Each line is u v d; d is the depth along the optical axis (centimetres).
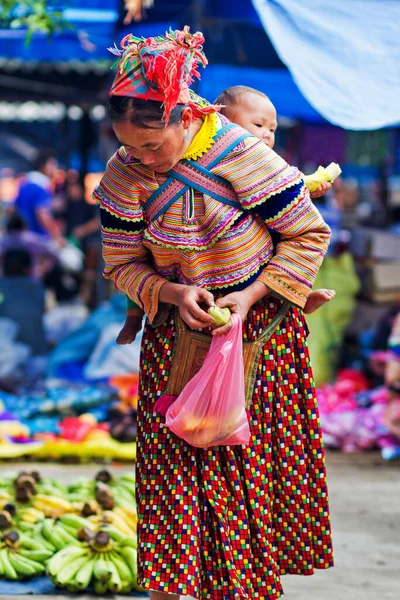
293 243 384
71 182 1725
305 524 402
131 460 853
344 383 1058
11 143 2553
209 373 372
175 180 376
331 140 1425
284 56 545
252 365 387
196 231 378
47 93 1363
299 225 379
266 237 389
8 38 1159
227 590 386
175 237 378
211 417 373
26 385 1099
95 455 852
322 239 385
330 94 540
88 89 1379
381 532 637
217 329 370
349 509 696
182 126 361
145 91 349
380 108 534
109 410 930
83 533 538
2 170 2559
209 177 375
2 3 670
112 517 568
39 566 526
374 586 529
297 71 545
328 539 404
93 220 1565
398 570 559
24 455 852
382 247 1194
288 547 404
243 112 425
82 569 511
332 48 539
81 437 867
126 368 1051
